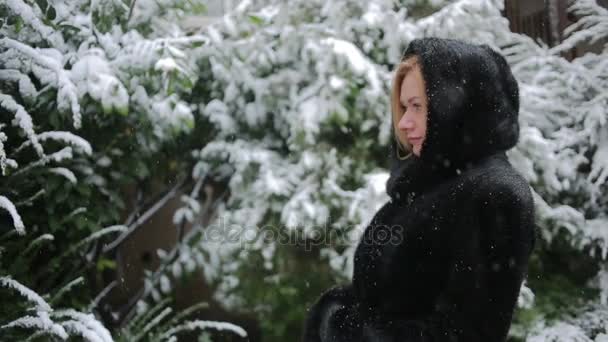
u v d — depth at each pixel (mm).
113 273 4770
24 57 3732
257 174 4289
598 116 4238
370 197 3758
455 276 1614
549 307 4199
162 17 4398
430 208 1721
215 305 4820
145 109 3969
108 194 4066
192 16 5148
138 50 3912
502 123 1722
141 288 4652
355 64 3836
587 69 4652
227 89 4324
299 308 4074
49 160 3752
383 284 1812
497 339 1552
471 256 1599
